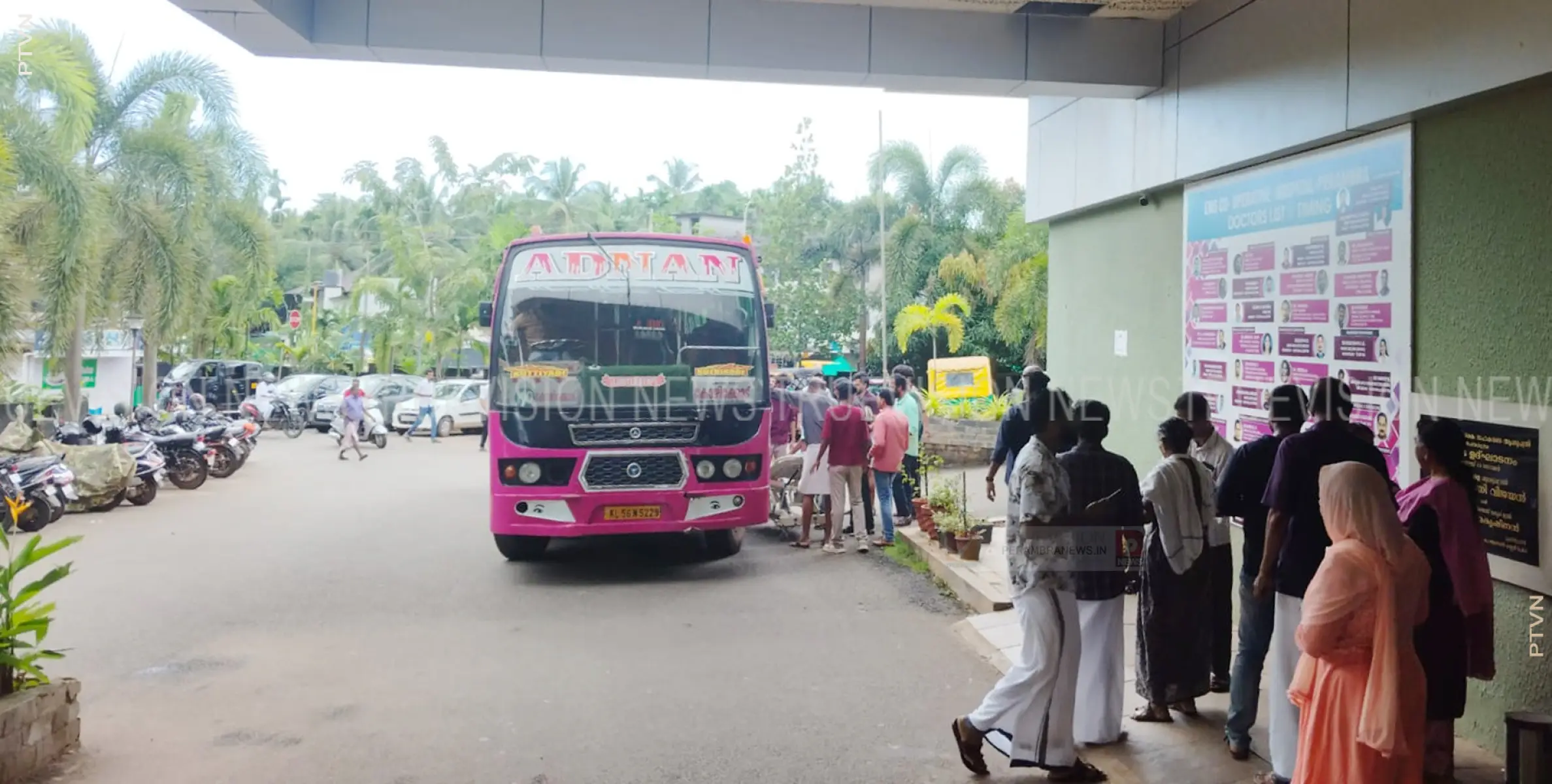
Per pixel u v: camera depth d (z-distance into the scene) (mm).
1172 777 4672
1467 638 4406
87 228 16594
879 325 33281
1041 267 25250
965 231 29906
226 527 12195
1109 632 5023
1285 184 6301
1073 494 4770
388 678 6320
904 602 8305
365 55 7254
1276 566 4543
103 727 5453
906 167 30453
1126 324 8398
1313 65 5941
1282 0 6230
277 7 6484
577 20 7250
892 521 10734
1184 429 5434
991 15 7574
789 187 33844
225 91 20812
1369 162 5613
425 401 27609
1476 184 4949
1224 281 6930
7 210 14383
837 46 7484
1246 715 4836
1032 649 4645
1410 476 5324
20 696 4820
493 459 8930
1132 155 8055
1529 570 4605
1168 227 7766
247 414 26453
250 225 23250
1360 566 3617
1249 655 4840
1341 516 3713
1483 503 4883
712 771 4883
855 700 5922
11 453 12969
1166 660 5312
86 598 8461
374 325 38812
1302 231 6133
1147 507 5352
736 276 9367
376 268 47719
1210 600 5461
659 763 4973
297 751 5105
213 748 5152
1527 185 4660
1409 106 5211
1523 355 4672
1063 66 7586
